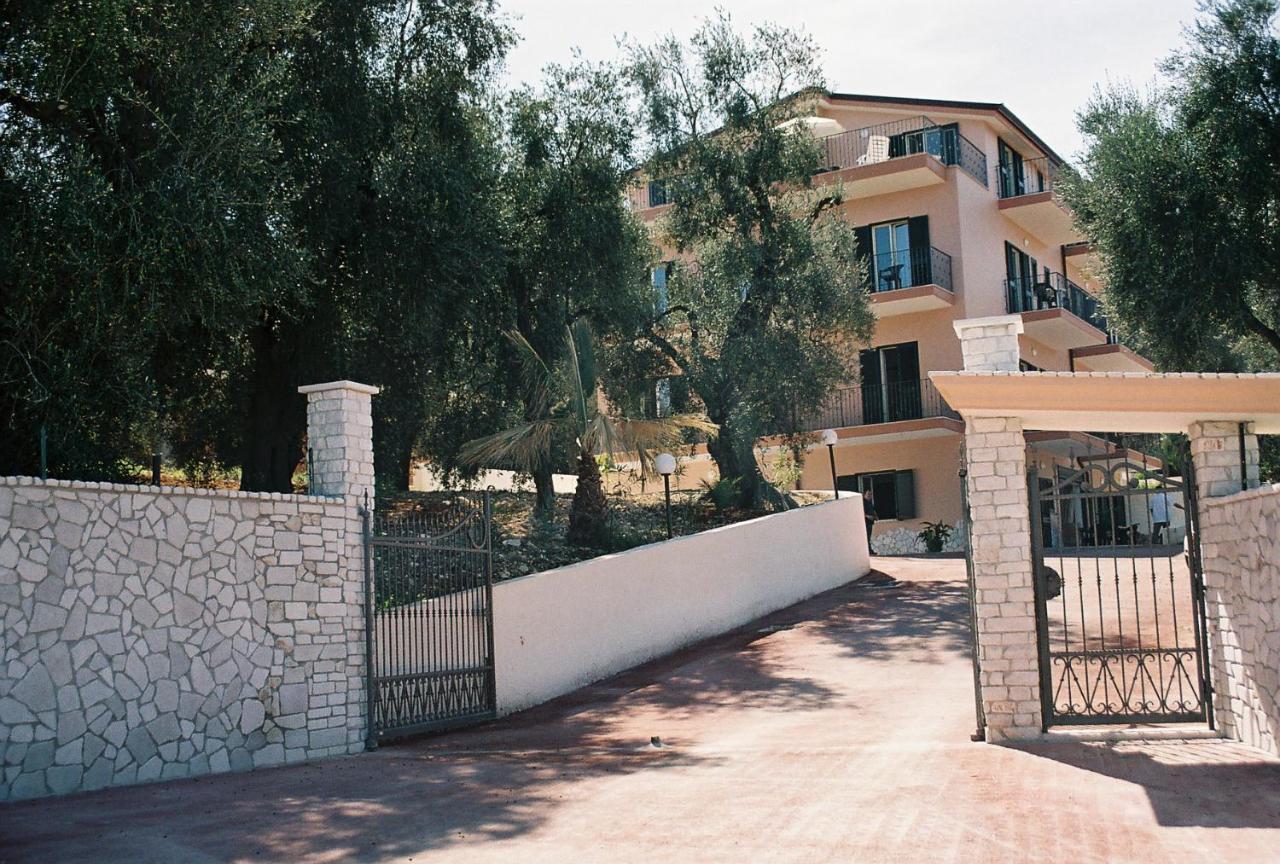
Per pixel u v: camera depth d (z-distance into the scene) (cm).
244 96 1212
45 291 1095
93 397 1146
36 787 822
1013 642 973
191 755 945
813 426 3119
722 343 2241
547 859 616
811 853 618
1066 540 2811
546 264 1998
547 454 1792
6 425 1141
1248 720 888
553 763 958
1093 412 940
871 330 2350
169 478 1983
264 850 637
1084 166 2273
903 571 2281
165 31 1177
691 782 839
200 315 1201
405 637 1192
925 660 1412
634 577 1630
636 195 3256
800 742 1030
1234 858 585
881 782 812
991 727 966
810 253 2236
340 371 1605
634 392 2247
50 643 845
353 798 806
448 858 620
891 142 3198
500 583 1397
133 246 1086
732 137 2252
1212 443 962
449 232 1569
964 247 3009
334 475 1155
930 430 2891
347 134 1553
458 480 2161
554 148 2055
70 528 872
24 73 1079
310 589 1085
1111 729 976
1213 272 2038
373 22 1606
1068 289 3428
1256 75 1992
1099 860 590
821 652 1526
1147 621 1455
